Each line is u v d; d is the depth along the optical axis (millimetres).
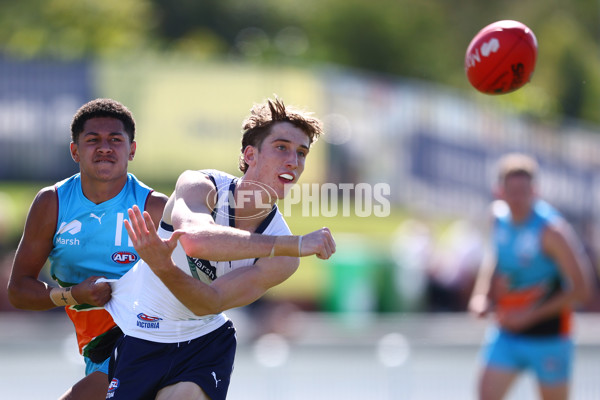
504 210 24594
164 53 85500
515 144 57812
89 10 84125
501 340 24266
